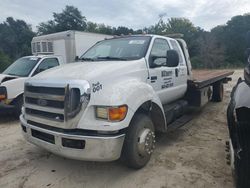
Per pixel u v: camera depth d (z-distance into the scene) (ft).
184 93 20.36
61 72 12.80
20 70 26.00
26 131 13.23
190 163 14.14
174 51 14.87
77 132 11.32
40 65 26.20
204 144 17.06
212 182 12.14
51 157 15.31
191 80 21.18
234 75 73.97
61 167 13.99
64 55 40.24
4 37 159.84
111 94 11.62
